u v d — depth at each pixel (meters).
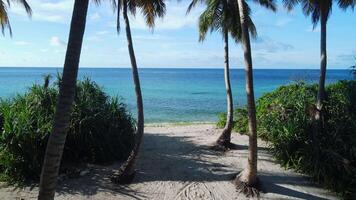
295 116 17.14
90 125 14.14
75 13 6.62
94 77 124.50
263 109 19.81
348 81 19.95
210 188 12.88
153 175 13.69
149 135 20.25
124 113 15.66
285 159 15.20
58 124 6.64
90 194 12.00
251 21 17.61
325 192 13.17
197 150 16.95
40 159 12.68
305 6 16.70
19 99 14.75
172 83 95.12
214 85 85.69
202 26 18.19
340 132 14.81
